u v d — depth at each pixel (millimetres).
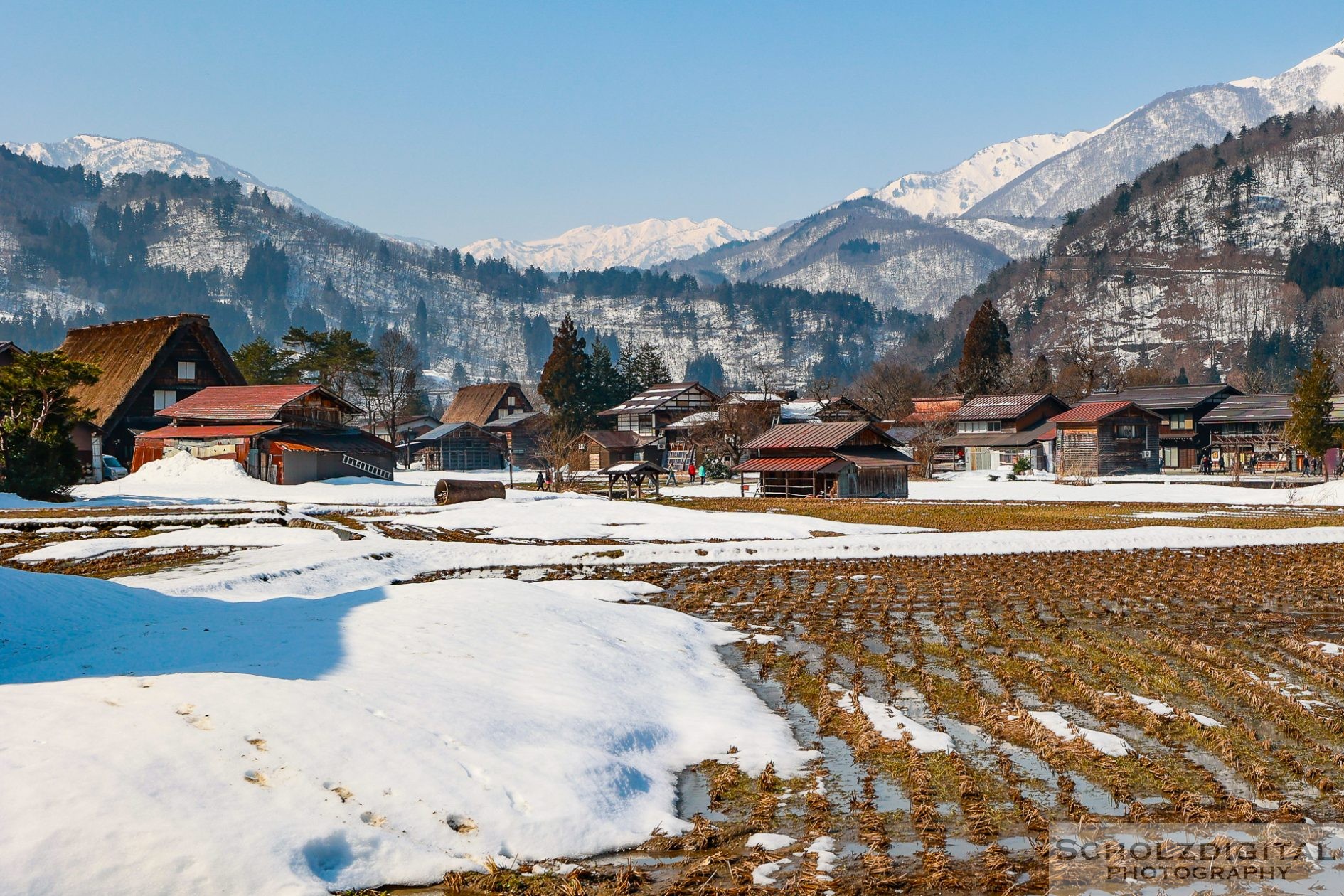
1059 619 23141
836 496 64312
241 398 70000
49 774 9344
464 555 32625
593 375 132250
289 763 10492
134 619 19250
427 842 10016
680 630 20984
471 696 13328
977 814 11297
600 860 10359
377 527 42469
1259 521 45438
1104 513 51188
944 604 25375
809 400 122688
